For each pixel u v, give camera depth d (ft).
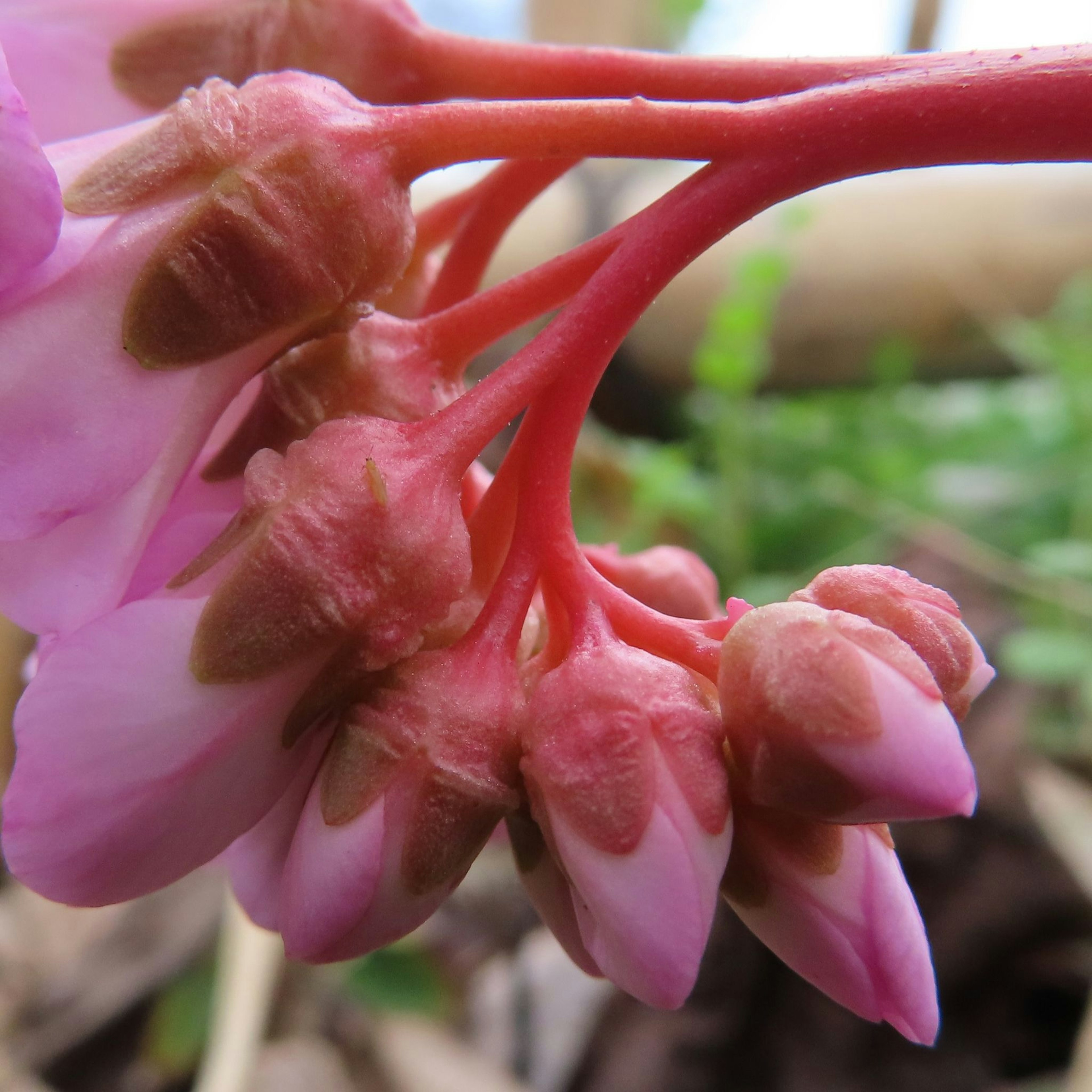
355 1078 0.49
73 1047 0.51
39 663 0.16
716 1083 0.48
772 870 0.15
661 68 0.19
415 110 0.15
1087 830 0.49
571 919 0.16
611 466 0.68
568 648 0.16
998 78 0.15
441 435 0.15
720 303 0.65
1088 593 0.55
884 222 0.72
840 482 0.67
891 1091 0.47
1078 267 0.71
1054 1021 0.48
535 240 0.73
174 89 0.19
